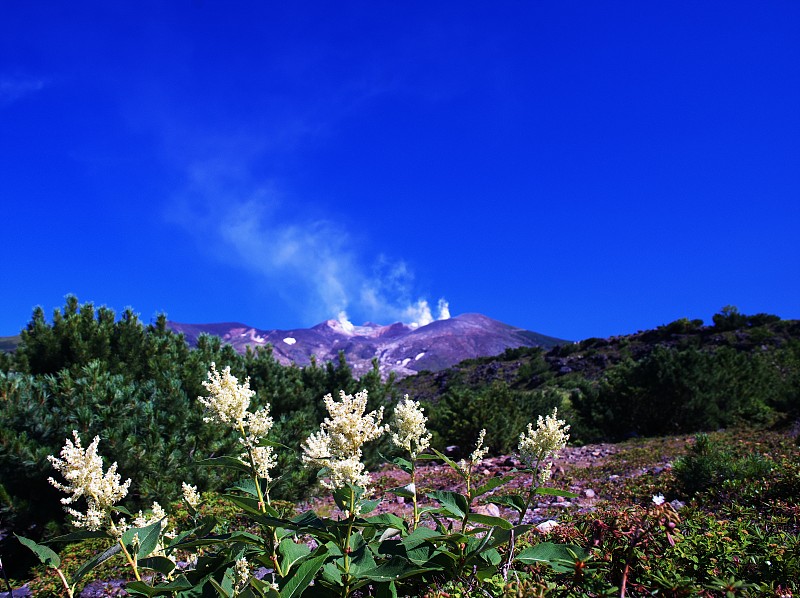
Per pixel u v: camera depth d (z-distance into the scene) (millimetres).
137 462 8438
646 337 43938
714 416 15508
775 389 18203
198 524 3475
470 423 15141
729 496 6281
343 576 2566
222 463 3141
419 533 2836
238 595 2363
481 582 2629
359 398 2816
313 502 10914
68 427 8453
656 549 2646
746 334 36312
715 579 2242
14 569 7637
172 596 2604
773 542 3021
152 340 13164
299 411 12992
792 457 8117
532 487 3482
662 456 10836
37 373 11984
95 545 7555
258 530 5527
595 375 38438
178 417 10180
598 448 13758
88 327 12547
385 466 13906
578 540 3207
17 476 7875
